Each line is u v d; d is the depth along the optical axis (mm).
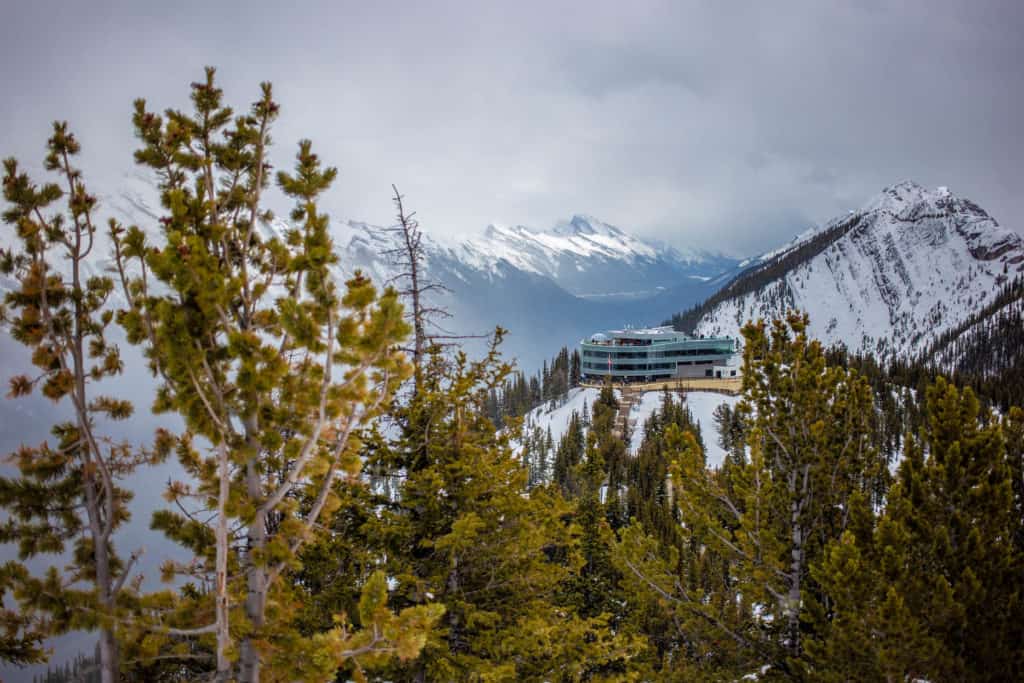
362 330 7973
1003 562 11828
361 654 8492
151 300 7781
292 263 7617
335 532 13844
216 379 7934
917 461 13008
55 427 9617
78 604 8875
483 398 15547
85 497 9391
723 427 97312
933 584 11523
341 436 8664
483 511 14477
